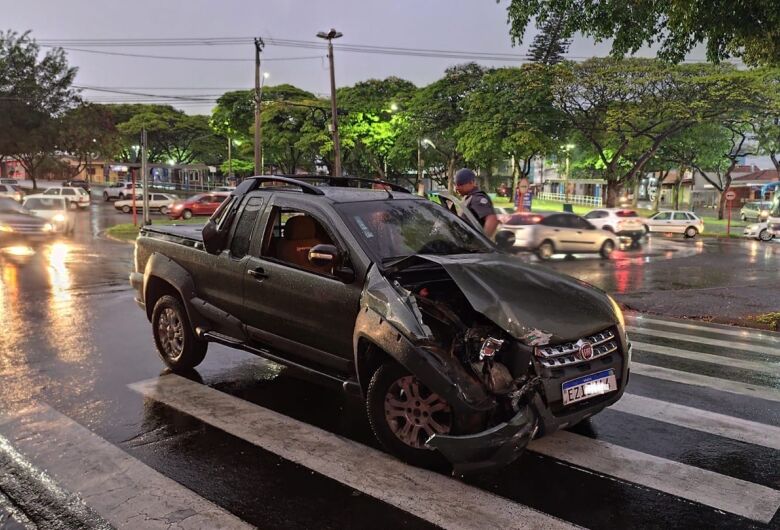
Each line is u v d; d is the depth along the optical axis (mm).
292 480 3465
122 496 3281
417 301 3662
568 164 61250
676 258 20109
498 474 3564
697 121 33750
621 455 3863
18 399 4801
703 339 7613
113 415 4473
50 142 44719
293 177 5047
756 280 14445
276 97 47062
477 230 5016
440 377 3242
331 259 3906
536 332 3346
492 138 36906
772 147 40781
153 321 5723
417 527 2984
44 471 3570
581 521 3059
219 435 4113
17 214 19500
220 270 4961
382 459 3742
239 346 4863
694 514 3145
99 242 19953
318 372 4238
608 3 9703
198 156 73625
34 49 44062
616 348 3723
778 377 5750
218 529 2961
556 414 3416
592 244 19500
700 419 4535
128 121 65375
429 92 43125
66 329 7312
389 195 4820
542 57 44844
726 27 9195
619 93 34062
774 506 3240
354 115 44781
